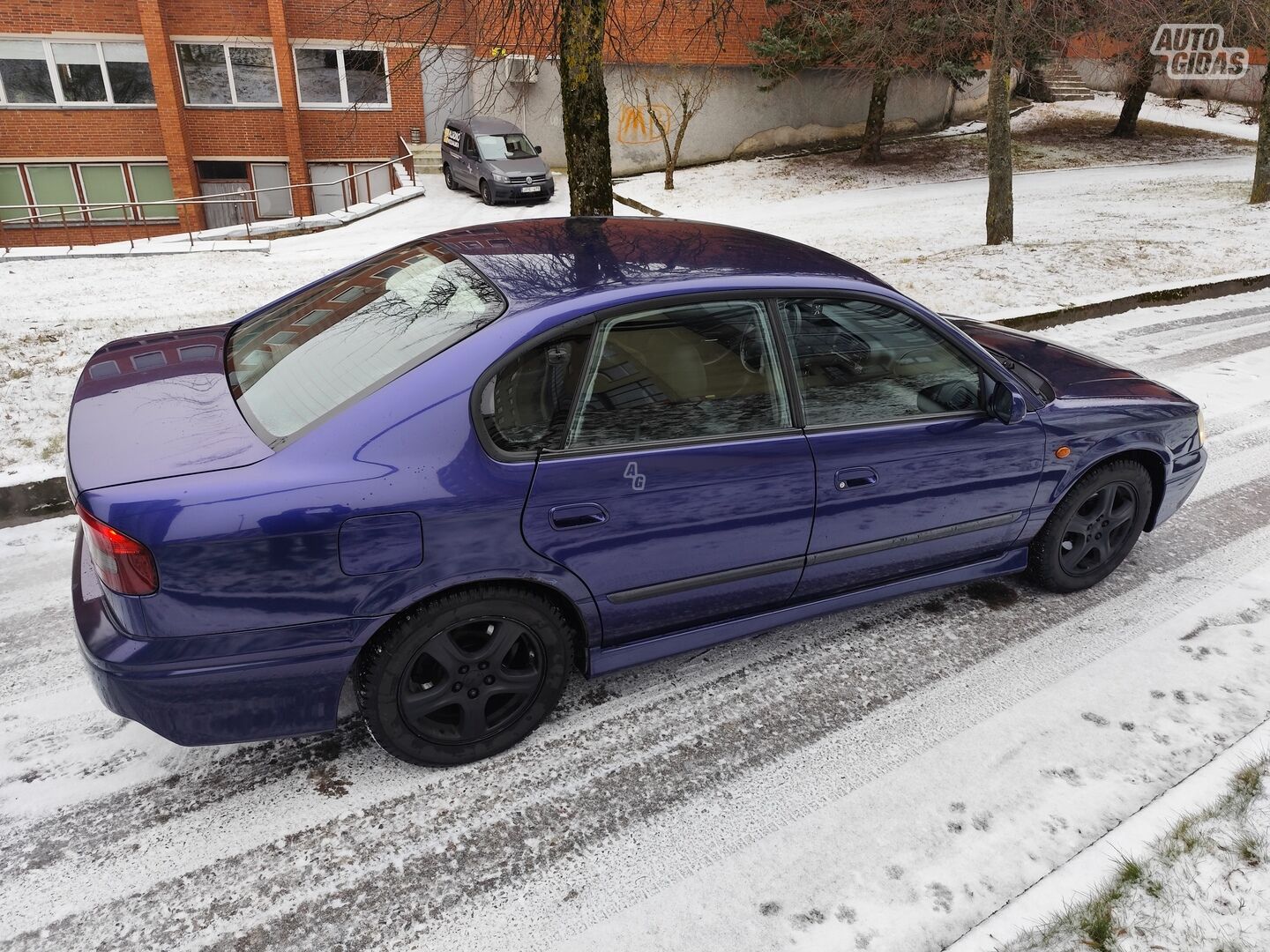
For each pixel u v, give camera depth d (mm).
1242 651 3693
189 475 2406
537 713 3020
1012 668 3580
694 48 24250
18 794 2797
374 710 2727
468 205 20547
